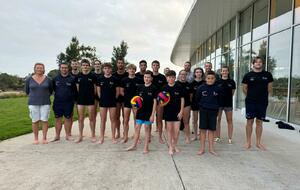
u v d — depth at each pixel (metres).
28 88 6.24
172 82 5.46
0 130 7.69
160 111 6.27
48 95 6.30
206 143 6.38
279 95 8.85
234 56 13.21
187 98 6.40
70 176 4.18
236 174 4.28
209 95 5.38
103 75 6.24
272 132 7.50
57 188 3.74
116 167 4.59
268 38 9.62
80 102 6.36
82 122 6.47
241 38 12.44
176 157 5.20
